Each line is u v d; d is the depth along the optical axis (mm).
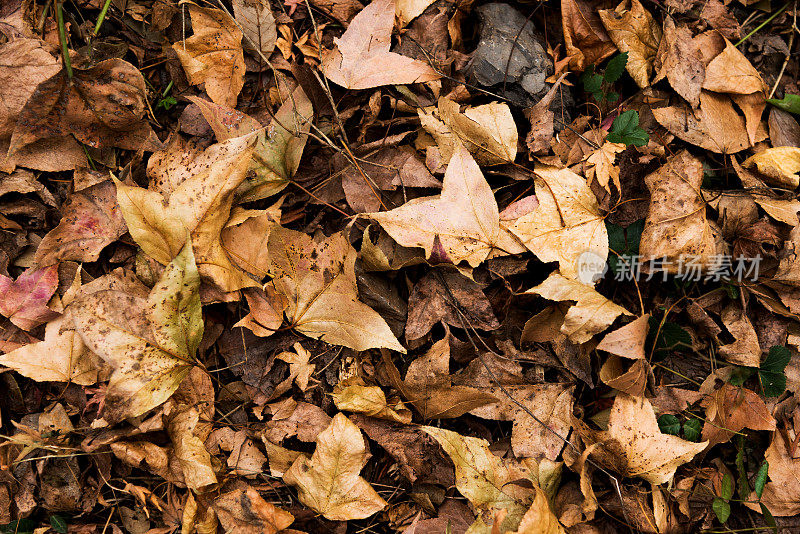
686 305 1168
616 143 1158
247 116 1140
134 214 1103
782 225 1164
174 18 1168
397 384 1136
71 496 1128
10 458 1125
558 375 1155
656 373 1170
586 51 1179
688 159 1156
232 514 1110
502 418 1142
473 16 1181
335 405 1141
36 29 1139
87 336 1091
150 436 1128
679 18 1188
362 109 1166
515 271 1146
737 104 1189
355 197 1154
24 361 1119
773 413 1165
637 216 1160
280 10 1169
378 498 1112
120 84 1132
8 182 1137
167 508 1127
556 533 1100
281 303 1133
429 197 1150
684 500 1147
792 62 1209
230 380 1149
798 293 1162
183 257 1097
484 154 1151
